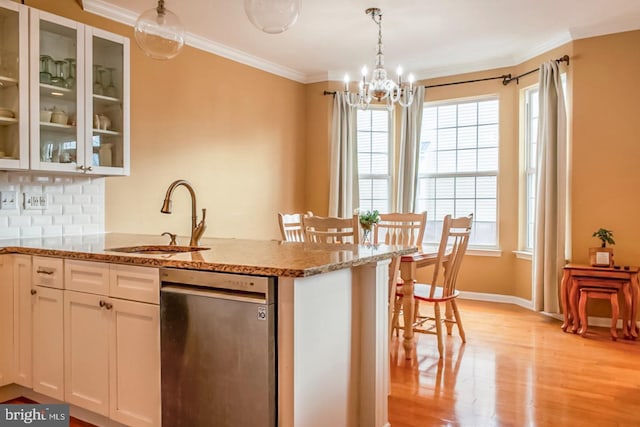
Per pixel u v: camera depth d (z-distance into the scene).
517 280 5.12
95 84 3.20
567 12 3.85
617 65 4.14
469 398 2.64
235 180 4.82
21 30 2.80
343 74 5.66
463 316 4.57
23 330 2.57
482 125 5.38
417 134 5.47
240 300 1.75
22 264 2.57
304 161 5.79
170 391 1.94
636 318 3.86
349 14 3.86
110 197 3.67
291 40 4.48
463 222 3.40
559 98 4.32
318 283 1.85
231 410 1.78
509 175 5.18
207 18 3.91
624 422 2.36
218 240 3.04
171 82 4.16
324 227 3.28
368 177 5.80
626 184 4.13
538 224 4.48
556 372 3.05
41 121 2.91
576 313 3.99
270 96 5.27
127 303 2.10
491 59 5.15
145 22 2.21
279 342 1.72
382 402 2.21
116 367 2.15
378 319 2.17
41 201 3.22
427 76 5.59
